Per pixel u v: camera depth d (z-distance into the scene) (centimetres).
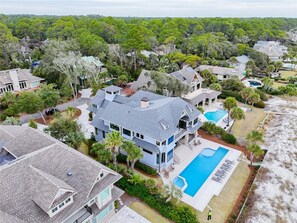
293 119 5212
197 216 2634
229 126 4762
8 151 2867
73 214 2108
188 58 8825
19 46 9088
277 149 4059
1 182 2081
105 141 3064
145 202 2802
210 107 5869
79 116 5141
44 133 3322
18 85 6481
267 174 3400
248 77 8738
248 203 2850
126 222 2534
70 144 3462
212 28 15638
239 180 3262
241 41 13512
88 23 12288
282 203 2908
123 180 3075
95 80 6531
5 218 1836
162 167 3394
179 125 3844
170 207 2650
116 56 8331
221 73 7931
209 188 3091
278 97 6794
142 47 8169
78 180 2305
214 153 3866
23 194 2092
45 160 2422
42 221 1962
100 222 2495
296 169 3559
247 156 3812
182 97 5681
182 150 3816
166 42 10994
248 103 6144
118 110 3744
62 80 6512
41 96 5075
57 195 2025
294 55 11400
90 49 8675
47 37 11381
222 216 2655
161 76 5603
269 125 5009
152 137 3222
